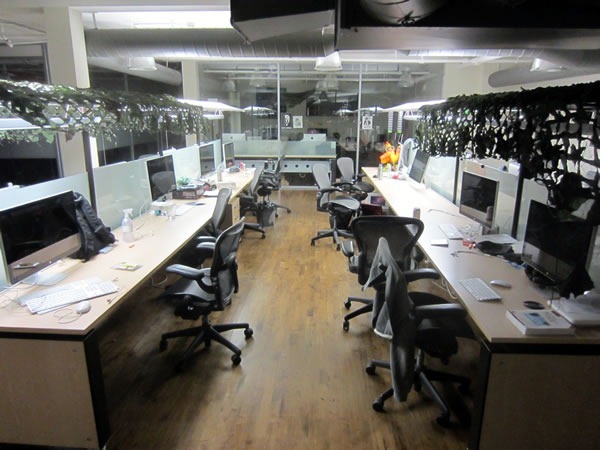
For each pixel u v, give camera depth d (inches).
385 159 258.1
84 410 76.9
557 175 68.9
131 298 148.7
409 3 72.3
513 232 121.7
